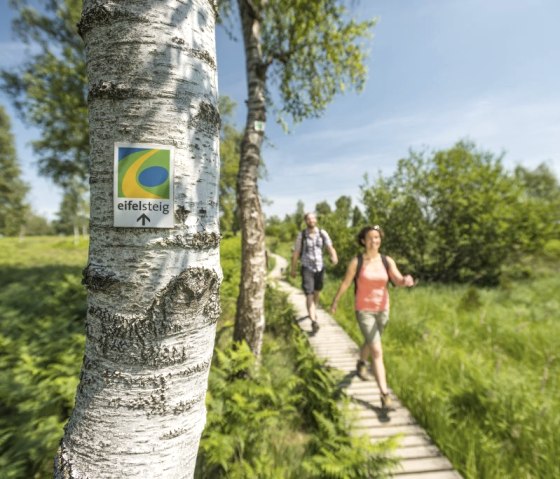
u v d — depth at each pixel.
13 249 21.62
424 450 2.63
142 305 0.88
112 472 0.87
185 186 0.92
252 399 2.84
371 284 3.23
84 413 0.90
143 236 0.89
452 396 3.39
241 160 3.95
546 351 4.55
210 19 1.04
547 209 10.75
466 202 10.96
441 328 5.82
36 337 4.05
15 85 9.16
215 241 1.00
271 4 4.63
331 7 4.62
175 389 0.91
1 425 2.27
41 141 10.13
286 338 5.47
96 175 0.91
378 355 3.20
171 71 0.90
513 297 8.26
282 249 29.84
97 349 0.90
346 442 2.55
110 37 0.89
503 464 2.50
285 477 2.34
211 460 2.09
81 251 22.95
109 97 0.88
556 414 2.93
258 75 4.06
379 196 12.78
